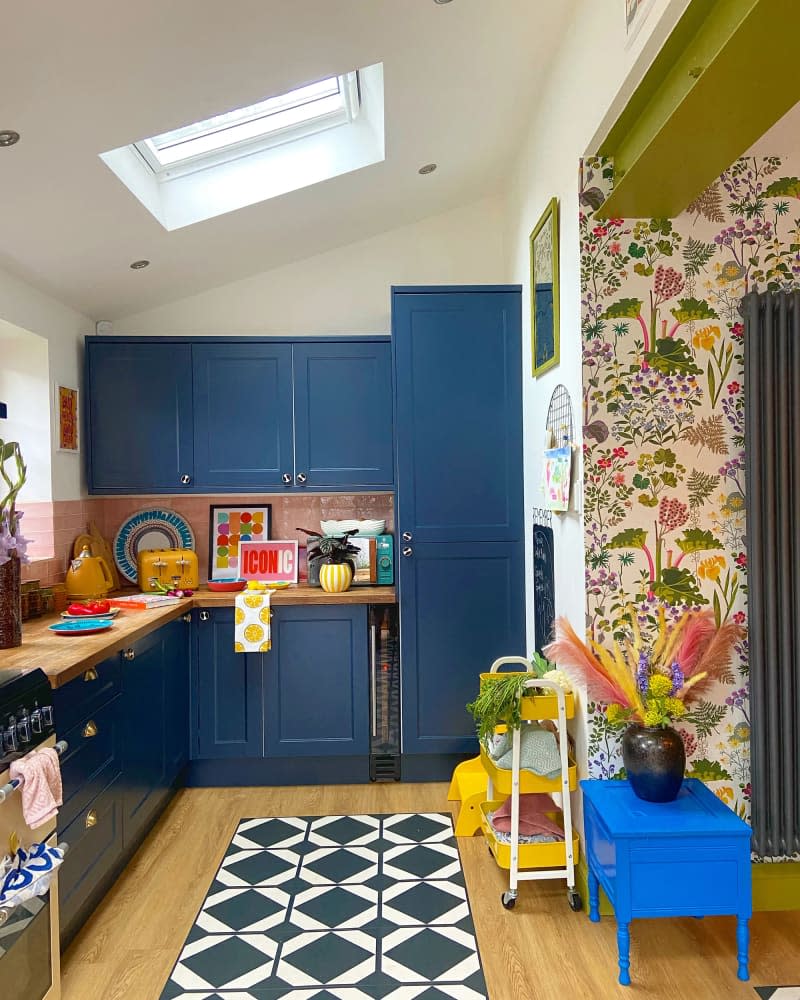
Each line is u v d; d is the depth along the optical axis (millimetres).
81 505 4082
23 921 1886
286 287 4457
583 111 2662
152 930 2576
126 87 2359
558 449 2957
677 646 2586
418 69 2844
